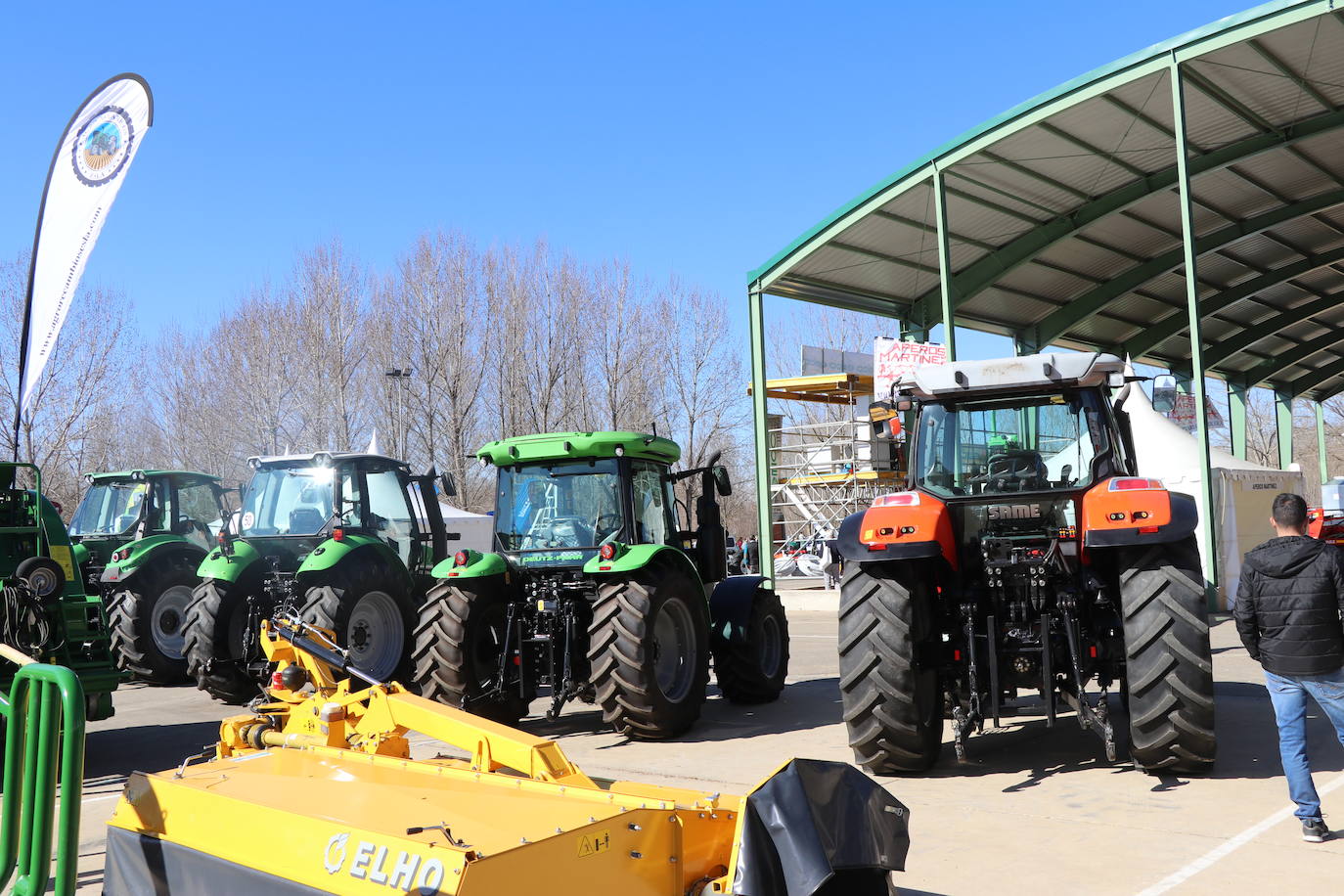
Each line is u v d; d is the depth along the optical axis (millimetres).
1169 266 20641
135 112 9453
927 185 15594
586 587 7727
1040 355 6164
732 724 8008
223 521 10164
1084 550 5871
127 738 8102
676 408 39906
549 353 34500
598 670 7152
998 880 4168
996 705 5684
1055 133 14805
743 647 8688
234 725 3979
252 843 2879
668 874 2691
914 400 6566
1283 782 5492
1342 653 4547
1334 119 15273
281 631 4039
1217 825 4793
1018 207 17172
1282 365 28812
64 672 2979
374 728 3664
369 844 2594
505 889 2361
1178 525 5430
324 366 32219
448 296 33281
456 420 32594
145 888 3178
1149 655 5516
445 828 2582
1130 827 4816
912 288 19219
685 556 7848
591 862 2525
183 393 33000
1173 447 15664
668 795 2996
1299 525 4727
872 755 5922
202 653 9312
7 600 6492
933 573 6164
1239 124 15305
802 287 18219
